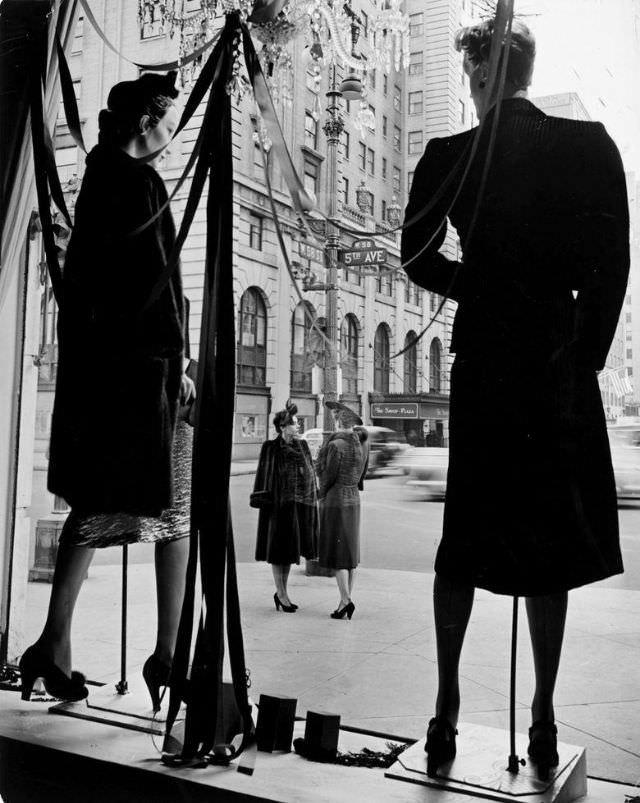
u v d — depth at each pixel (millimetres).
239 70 2305
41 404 13867
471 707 2887
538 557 1644
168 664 2104
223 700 1932
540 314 1721
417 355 14891
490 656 3682
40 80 2248
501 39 1551
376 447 13805
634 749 2396
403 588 5957
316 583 6223
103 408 2074
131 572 6219
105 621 4410
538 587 1638
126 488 2055
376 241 3936
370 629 4445
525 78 1781
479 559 1686
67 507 5949
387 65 3236
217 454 1742
